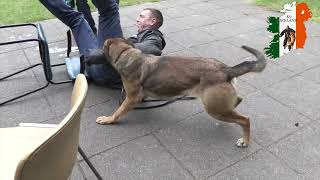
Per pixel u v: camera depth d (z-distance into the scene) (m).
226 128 3.12
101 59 3.26
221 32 5.10
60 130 1.34
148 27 3.47
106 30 3.68
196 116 3.29
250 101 3.50
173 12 5.88
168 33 5.06
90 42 3.73
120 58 2.98
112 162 2.76
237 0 6.48
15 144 2.02
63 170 1.56
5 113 3.32
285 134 3.04
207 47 4.64
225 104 2.69
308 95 3.58
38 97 3.56
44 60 3.49
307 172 2.65
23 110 3.37
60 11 3.67
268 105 3.43
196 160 2.77
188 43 4.75
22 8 6.13
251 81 3.84
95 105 3.45
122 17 5.67
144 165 2.73
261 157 2.79
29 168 1.29
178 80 2.80
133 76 2.96
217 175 2.63
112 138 3.01
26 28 5.28
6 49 4.60
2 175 1.81
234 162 2.74
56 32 5.14
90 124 3.18
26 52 4.52
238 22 5.45
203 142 2.96
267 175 2.62
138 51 3.00
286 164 2.72
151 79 2.90
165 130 3.11
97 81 3.70
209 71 2.70
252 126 3.14
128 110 3.12
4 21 5.55
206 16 5.71
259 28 5.22
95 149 2.89
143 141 2.98
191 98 3.53
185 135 3.04
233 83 2.73
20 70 4.05
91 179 2.59
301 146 2.91
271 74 3.97
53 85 3.75
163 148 2.90
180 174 2.64
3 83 3.81
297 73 4.00
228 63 4.23
